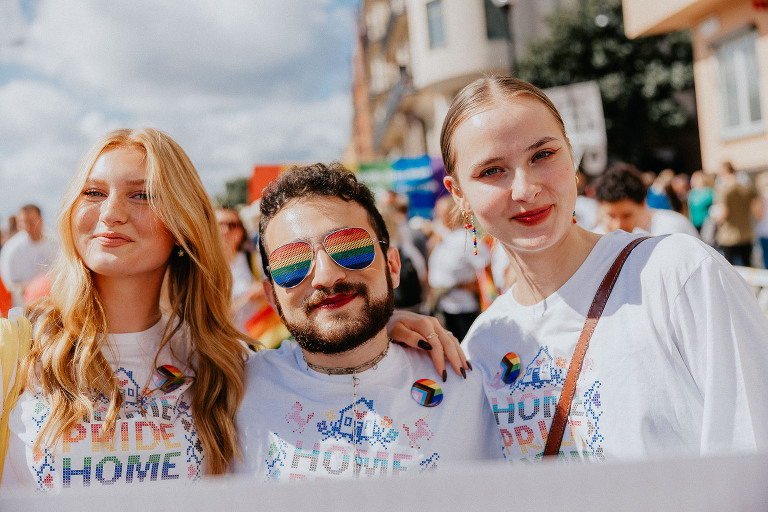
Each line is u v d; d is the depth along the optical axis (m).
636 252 1.62
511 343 1.81
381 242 1.84
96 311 1.78
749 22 8.55
